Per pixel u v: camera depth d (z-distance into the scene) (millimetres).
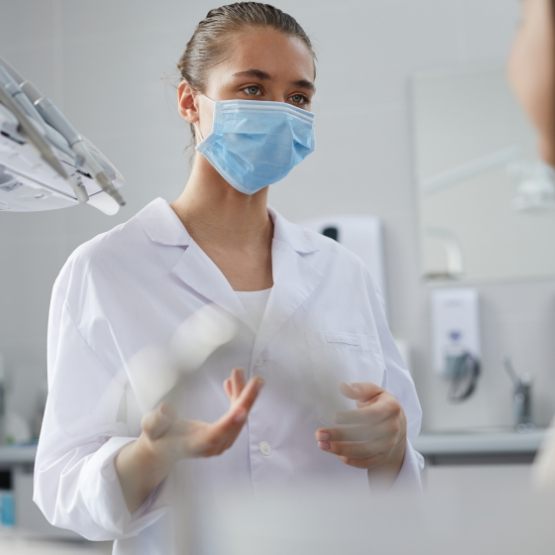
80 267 1466
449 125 3590
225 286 1499
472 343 3428
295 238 1653
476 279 3523
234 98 1547
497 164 3537
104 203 1348
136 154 3885
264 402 1360
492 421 3467
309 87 1587
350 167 3670
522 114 3531
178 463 749
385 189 3639
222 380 1223
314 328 1518
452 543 369
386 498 387
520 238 3496
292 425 1366
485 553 364
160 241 1524
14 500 3219
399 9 3680
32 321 3934
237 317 1469
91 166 1166
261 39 1547
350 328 1588
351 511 390
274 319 1469
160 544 1224
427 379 3533
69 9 3998
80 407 1386
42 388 3766
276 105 1532
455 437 2918
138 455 1080
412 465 1377
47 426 1394
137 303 1443
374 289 1723
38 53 4012
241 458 1343
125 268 1478
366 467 1166
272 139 1525
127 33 3939
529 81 553
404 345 3422
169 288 1482
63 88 3973
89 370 1408
